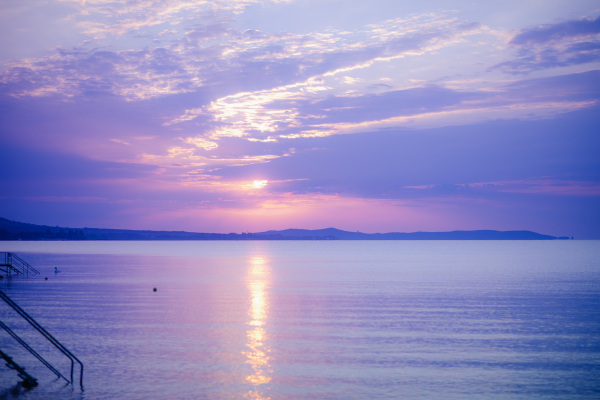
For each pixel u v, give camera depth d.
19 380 29.16
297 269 123.25
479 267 131.00
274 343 37.97
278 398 26.52
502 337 40.09
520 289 74.75
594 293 69.06
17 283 81.81
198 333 41.31
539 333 41.50
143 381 28.94
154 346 36.84
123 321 46.53
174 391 27.36
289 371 30.94
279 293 69.62
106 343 37.69
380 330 42.81
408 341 38.69
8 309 53.00
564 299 62.66
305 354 34.78
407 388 28.02
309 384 28.61
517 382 29.02
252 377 29.80
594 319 48.00
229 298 63.88
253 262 158.50
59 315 49.75
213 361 33.00
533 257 196.75
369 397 26.69
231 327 43.97
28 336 39.81
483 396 26.88
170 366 31.81
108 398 26.27
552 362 32.84
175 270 117.50
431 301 61.03
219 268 126.56
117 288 75.12
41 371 30.81
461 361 33.16
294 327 43.94
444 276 100.44
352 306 56.88
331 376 30.03
